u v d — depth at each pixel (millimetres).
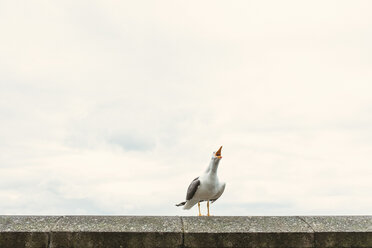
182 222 6246
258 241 5965
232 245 5949
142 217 6359
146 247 5910
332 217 6457
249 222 6273
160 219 6316
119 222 6188
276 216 6484
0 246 5824
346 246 5980
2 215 6285
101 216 6359
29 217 6258
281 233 5996
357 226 6176
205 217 6402
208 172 8289
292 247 5965
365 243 5984
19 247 5840
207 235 5961
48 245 5875
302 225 6195
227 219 6348
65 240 5891
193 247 5934
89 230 5949
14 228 5957
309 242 5984
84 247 5875
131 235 5934
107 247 5895
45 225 6062
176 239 5945
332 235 6004
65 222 6148
